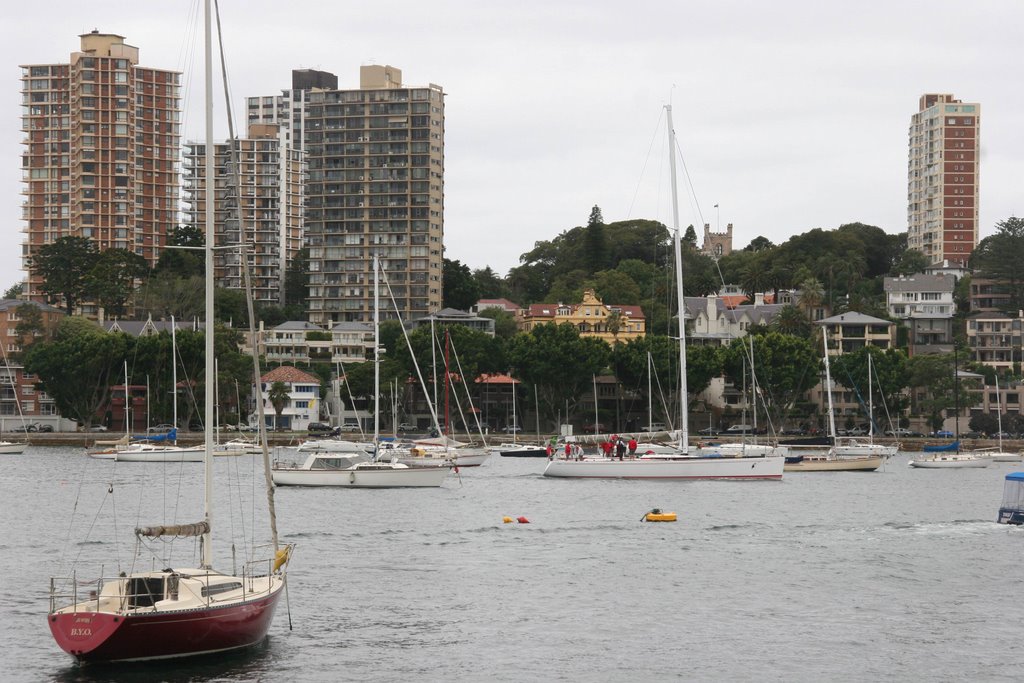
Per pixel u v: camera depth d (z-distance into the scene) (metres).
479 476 136.75
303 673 47.94
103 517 94.31
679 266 127.12
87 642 44.56
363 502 104.50
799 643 53.91
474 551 76.94
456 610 59.28
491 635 54.56
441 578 67.44
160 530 48.00
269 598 48.19
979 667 50.38
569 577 68.19
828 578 68.31
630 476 127.25
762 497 112.38
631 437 190.38
